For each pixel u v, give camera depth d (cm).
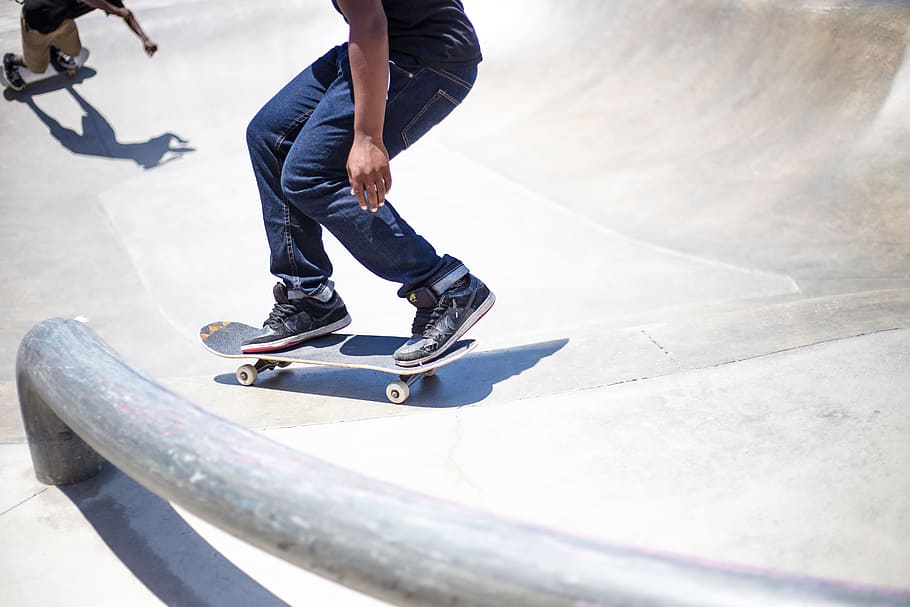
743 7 732
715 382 224
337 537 104
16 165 645
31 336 177
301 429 223
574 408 218
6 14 815
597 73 757
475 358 284
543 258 506
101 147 678
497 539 98
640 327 292
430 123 246
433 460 201
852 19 660
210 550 175
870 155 586
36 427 191
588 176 620
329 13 836
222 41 797
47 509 191
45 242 540
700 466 186
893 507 166
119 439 133
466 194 593
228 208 583
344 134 236
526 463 195
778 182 588
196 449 122
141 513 188
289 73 784
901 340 236
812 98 643
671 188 598
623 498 177
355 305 448
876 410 201
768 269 489
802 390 214
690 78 715
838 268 490
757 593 85
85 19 794
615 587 90
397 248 242
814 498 171
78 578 169
